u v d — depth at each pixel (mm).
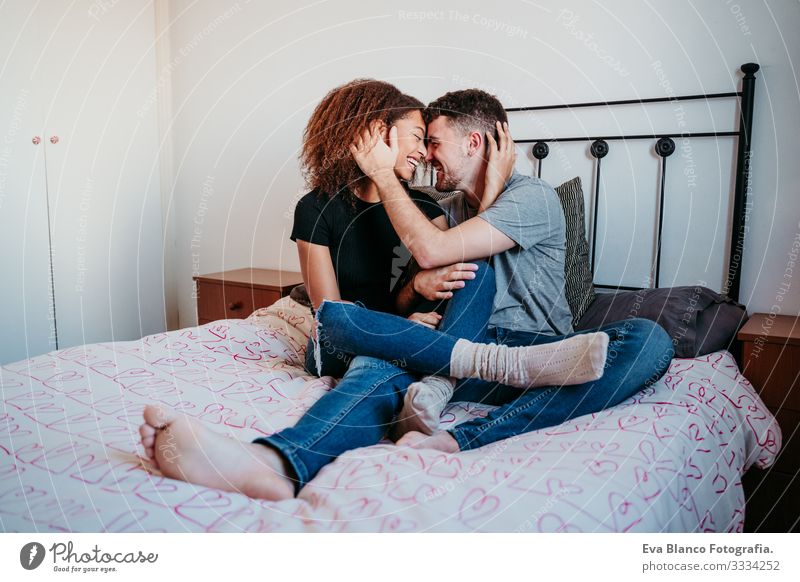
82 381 1312
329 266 1576
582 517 779
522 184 1463
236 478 857
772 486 1454
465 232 1372
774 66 1602
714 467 1085
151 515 769
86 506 782
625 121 1810
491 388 1264
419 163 1671
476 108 1555
